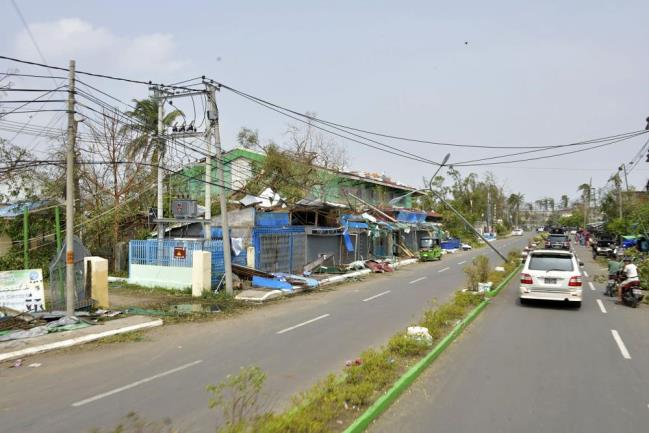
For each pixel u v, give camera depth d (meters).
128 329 12.00
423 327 9.81
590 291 19.28
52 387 7.55
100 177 25.69
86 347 10.40
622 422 5.91
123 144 25.95
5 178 23.16
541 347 9.77
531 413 6.16
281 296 18.45
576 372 8.02
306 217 29.83
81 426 5.89
